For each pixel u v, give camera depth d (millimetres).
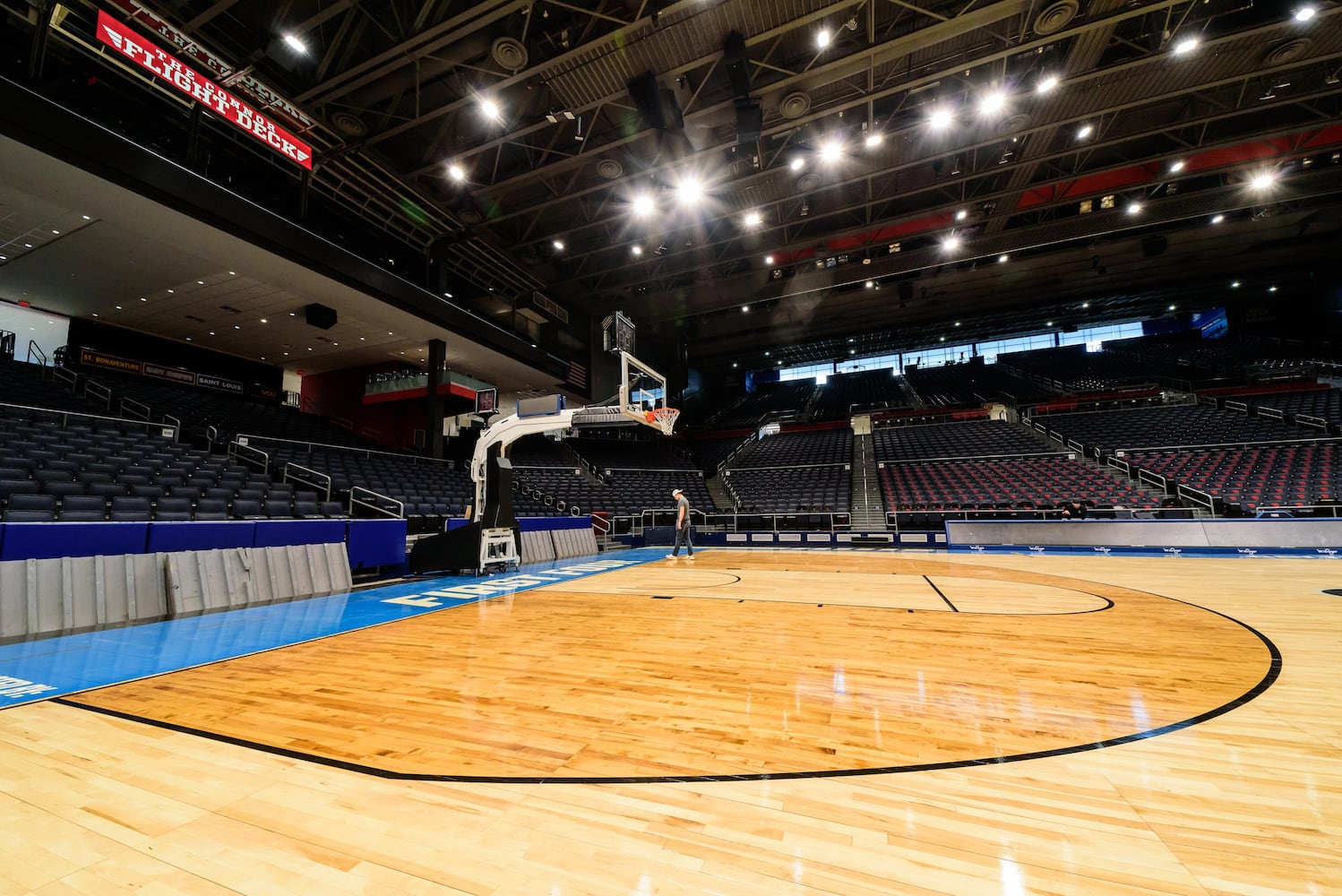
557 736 1788
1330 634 3090
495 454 7109
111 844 1204
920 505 11875
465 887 1047
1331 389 13406
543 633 3420
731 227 13258
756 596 4844
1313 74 8953
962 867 1077
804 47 8070
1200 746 1640
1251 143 10578
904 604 4312
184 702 2164
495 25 7227
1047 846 1146
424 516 8242
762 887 1032
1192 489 9852
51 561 3783
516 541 7348
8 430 5898
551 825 1259
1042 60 8164
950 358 28672
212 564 4645
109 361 10688
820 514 12094
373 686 2352
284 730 1864
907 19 7742
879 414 18891
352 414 14250
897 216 12391
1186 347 23000
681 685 2318
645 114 8180
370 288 9211
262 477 7297
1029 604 4227
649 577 6395
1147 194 12375
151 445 6910
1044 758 1572
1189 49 7535
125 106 8008
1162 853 1112
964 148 10008
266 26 6691
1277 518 8133
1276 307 20953
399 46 6805
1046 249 16141
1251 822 1224
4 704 2158
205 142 8766
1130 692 2152
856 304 19047
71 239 7418
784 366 29719
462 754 1658
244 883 1069
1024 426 15461
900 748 1655
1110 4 7086
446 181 9914
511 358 13094
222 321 10539
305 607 4570
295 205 10539
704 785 1441
